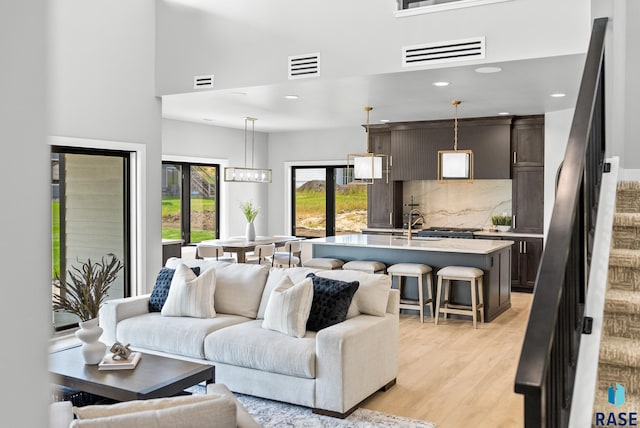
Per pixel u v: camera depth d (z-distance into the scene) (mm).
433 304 6875
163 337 4516
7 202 326
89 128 5969
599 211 2955
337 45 5570
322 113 8172
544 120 8156
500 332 6145
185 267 4980
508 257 7332
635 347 2385
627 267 2824
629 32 4566
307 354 3852
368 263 6863
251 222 8602
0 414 327
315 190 10656
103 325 4906
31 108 336
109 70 6164
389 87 6047
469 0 4898
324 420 3756
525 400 1395
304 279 4617
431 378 4621
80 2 5852
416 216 9695
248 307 4875
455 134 8234
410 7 5359
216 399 2061
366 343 4008
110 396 3383
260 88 6145
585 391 2062
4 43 322
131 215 6629
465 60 4965
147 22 6574
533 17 4691
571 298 2107
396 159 9250
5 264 327
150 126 6652
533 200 8359
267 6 5934
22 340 336
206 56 6328
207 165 10031
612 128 3932
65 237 5957
